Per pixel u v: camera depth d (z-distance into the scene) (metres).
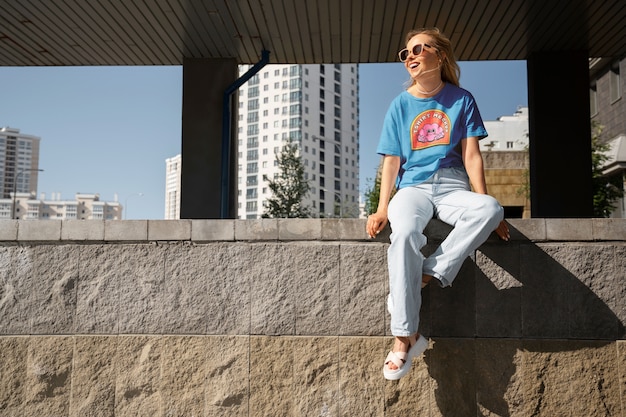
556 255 3.25
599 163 19.28
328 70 144.12
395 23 8.22
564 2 7.44
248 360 3.29
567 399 3.19
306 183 33.56
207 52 9.27
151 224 3.39
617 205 20.12
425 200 3.14
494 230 3.21
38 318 3.38
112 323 3.36
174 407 3.29
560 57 9.01
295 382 3.26
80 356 3.35
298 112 133.88
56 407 3.33
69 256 3.40
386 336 3.25
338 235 3.31
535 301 3.24
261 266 3.33
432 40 3.28
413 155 3.29
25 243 3.43
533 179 9.01
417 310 2.90
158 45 9.00
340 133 146.25
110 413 3.31
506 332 3.24
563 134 8.85
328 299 3.29
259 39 8.77
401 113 3.34
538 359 3.21
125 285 3.37
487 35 8.50
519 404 3.20
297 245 3.32
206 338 3.31
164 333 3.33
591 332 3.21
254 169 138.50
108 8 7.72
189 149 9.21
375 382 3.23
